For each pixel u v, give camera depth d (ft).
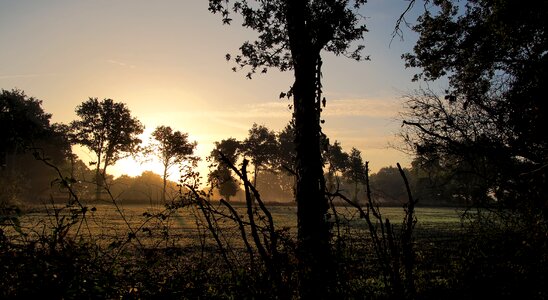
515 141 23.13
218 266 21.11
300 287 16.21
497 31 65.82
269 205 281.74
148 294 16.70
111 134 319.47
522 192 20.49
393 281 16.42
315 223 17.88
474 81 73.51
